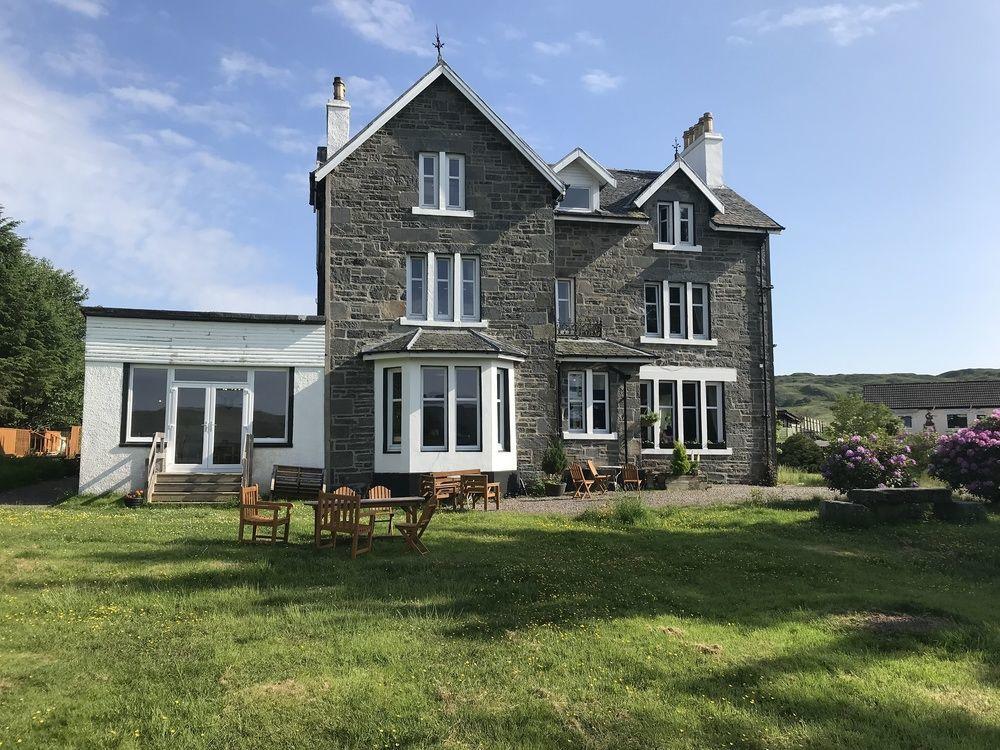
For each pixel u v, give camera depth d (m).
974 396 58.94
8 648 6.06
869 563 10.68
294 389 18.86
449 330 19.89
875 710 5.26
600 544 11.49
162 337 18.30
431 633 6.66
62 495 18.64
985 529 13.15
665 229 23.84
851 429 39.31
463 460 18.50
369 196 19.70
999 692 5.67
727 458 23.39
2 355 39.75
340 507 10.43
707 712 5.14
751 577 9.51
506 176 20.66
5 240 40.06
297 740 4.57
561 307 22.80
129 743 4.47
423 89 20.19
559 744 4.63
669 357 23.30
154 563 9.45
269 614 7.16
